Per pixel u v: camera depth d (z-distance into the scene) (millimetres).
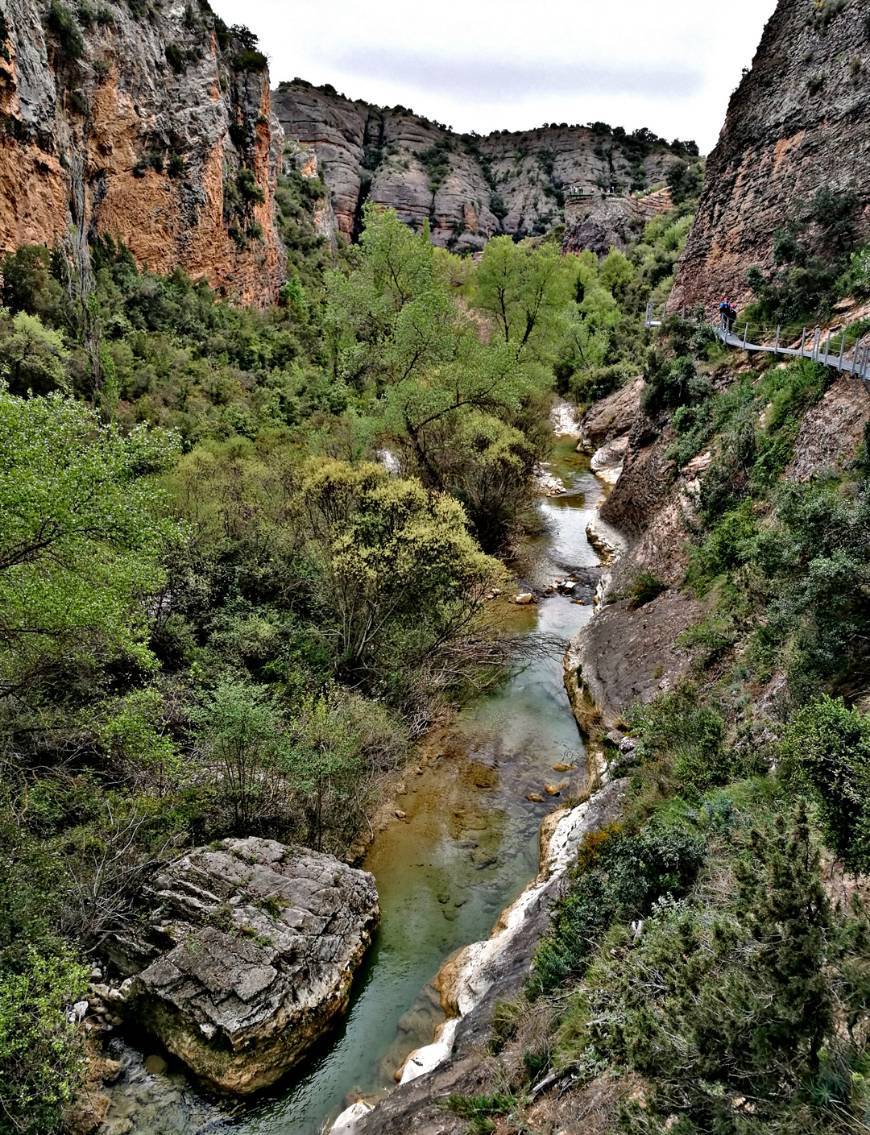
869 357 12008
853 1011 3420
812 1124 2967
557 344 36469
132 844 8773
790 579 8758
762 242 20578
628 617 14734
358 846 10055
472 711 13578
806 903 3334
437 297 21469
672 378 20156
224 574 13977
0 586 7586
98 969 7625
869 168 16828
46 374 18516
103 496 7934
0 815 7668
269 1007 6996
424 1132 5305
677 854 6328
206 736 10039
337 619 13984
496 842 10172
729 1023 3307
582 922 6500
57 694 9891
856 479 9516
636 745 10305
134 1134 6270
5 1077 5801
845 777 4641
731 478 14430
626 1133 3592
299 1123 6484
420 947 8477
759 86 23125
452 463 20625
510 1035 6031
